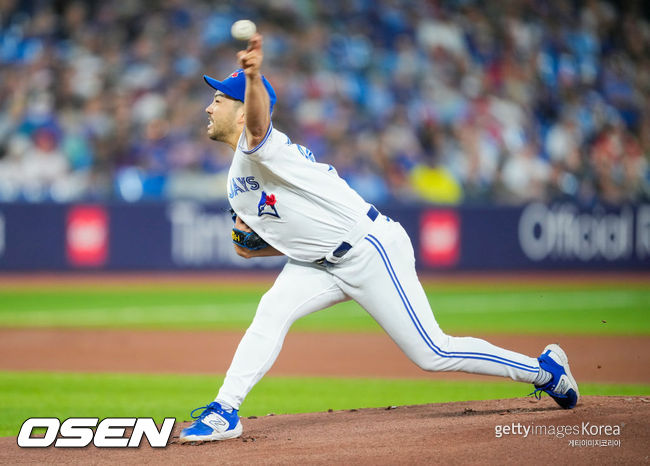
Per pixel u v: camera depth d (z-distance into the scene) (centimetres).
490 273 7112
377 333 4425
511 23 8850
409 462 1428
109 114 7144
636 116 8781
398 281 1630
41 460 1578
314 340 4150
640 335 4188
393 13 8512
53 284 6291
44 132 6881
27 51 7488
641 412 1695
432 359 1664
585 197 7919
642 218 7275
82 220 6556
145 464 1498
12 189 6700
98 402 2491
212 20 7981
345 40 8181
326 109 7588
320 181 1612
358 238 1617
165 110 7212
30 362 3425
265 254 1756
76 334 4225
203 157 7050
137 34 7788
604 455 1437
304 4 8338
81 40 7650
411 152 7588
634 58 9175
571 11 9131
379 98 7844
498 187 7644
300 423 1869
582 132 8319
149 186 6900
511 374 1717
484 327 4466
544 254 7175
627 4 9388
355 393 2702
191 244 6738
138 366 3350
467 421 1728
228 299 5666
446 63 8319
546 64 8712
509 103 8238
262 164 1577
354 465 1424
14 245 6475
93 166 6888
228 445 1617
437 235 7025
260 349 1655
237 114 1627
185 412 2311
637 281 6956
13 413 2288
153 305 5347
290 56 7888
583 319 4838
